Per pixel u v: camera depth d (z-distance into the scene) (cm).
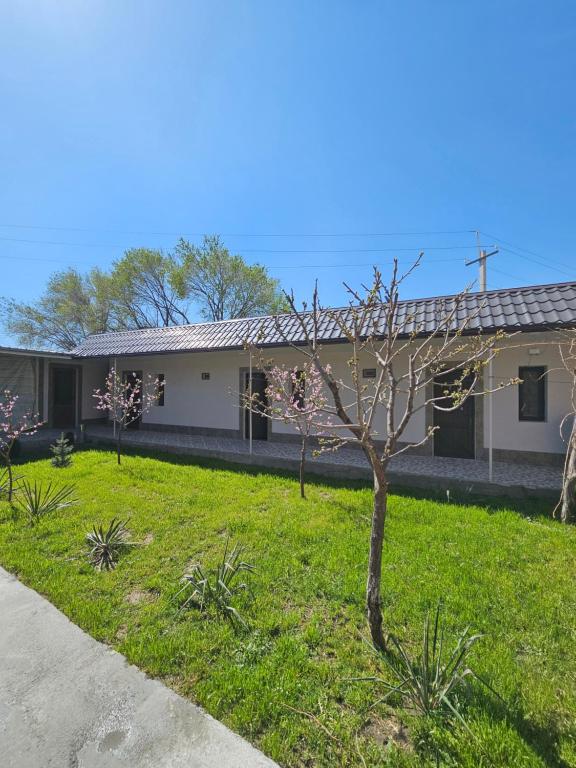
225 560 337
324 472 727
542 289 695
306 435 577
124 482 652
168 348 1055
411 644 246
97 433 1177
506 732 177
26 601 302
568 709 193
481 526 447
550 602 291
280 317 975
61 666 231
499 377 773
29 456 920
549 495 561
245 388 1099
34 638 257
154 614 280
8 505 531
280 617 275
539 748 171
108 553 379
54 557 379
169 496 574
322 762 169
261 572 339
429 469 707
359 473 695
